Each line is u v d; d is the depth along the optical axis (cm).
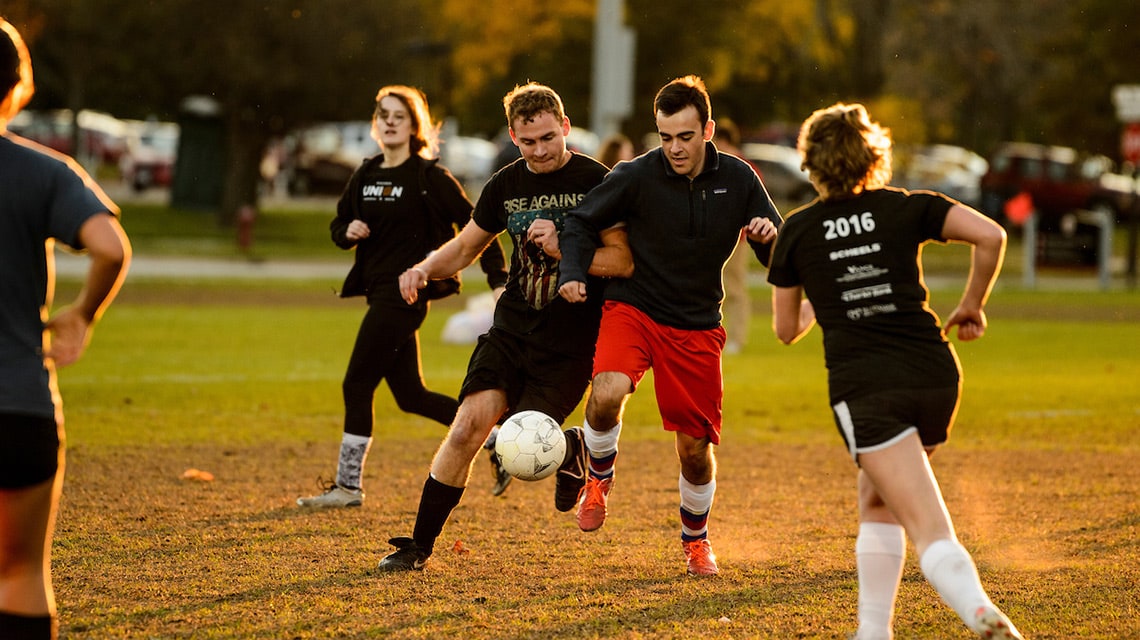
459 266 1535
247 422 2634
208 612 1288
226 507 1833
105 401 2847
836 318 1117
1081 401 3109
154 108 10006
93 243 948
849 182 1110
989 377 3559
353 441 1852
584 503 1453
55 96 12875
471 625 1250
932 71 10875
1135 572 1486
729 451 2414
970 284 1116
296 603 1324
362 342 1828
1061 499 1955
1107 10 9212
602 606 1327
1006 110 11200
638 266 1413
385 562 1473
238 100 8725
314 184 11919
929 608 1327
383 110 1808
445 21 9369
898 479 1070
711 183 1398
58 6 9156
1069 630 1246
